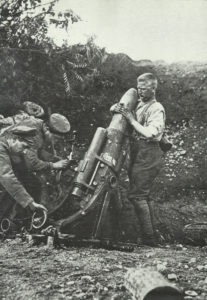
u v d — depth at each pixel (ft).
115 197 16.19
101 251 14.03
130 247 14.58
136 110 16.90
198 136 23.76
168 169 21.84
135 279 9.91
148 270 10.25
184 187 20.93
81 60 20.62
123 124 16.38
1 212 15.96
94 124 21.99
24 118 16.28
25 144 15.49
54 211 15.37
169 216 18.62
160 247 16.03
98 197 15.33
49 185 17.04
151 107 16.51
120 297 9.98
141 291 9.44
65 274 11.39
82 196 15.40
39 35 19.33
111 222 16.61
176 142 23.58
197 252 15.20
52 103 21.03
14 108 18.26
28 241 14.49
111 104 22.93
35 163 15.61
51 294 10.08
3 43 19.60
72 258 12.81
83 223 16.25
